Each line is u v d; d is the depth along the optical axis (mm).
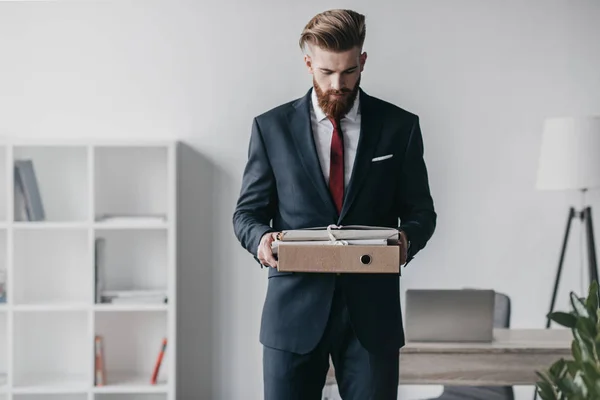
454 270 4773
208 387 4758
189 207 4750
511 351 3598
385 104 2393
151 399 4711
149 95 4746
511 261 4777
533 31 4773
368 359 2264
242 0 4734
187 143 4754
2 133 4723
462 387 4195
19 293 4586
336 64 2232
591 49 4793
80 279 4699
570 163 4445
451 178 4770
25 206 4469
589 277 4723
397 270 2158
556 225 4781
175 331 4457
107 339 4723
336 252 2174
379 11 4738
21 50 4719
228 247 4754
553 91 4785
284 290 2301
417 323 3709
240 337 4766
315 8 4738
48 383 4453
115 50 4738
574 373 1879
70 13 4723
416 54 4746
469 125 4766
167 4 4734
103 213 4727
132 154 4727
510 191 4777
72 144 4410
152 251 4727
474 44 4758
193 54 4742
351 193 2279
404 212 2408
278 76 4742
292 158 2324
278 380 2299
